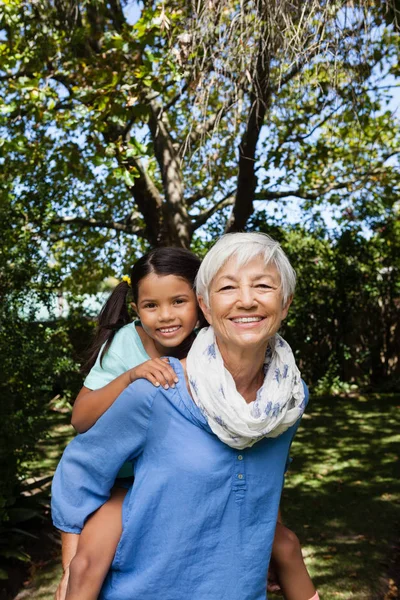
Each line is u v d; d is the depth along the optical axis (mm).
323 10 3084
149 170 9766
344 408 9500
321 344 11266
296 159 8141
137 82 4953
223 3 3342
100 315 2090
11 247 4949
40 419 4973
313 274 11109
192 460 1369
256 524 1436
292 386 1434
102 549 1427
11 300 4844
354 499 5516
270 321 1370
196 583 1380
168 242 8094
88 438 1479
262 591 1456
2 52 5184
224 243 1394
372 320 11273
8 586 3982
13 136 6688
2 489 4461
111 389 1536
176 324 1903
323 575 4082
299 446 7371
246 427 1332
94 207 9805
